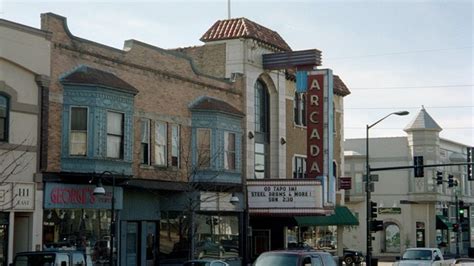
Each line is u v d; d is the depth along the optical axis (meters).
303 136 47.78
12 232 27.14
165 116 35.38
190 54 43.56
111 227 28.38
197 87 37.88
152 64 34.78
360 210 74.88
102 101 30.11
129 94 31.55
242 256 41.03
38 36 28.45
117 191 31.67
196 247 37.34
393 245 74.62
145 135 34.16
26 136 27.91
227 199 39.41
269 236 44.75
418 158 46.81
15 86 27.64
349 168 75.50
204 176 36.97
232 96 40.81
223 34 42.53
